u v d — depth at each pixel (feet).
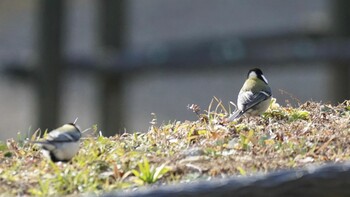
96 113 60.03
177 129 29.68
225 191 19.92
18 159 27.76
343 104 32.32
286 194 20.22
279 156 26.30
